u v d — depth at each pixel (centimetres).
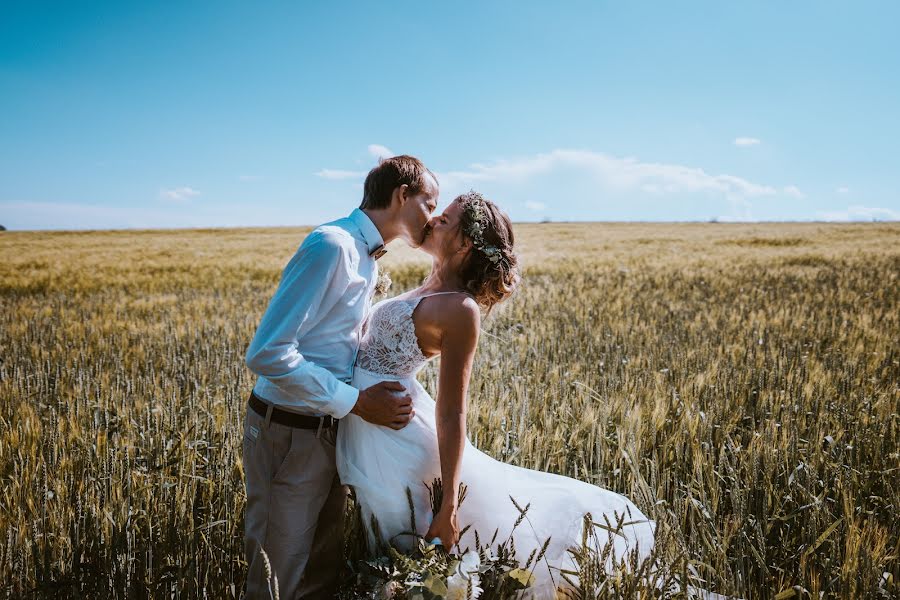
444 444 185
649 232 4384
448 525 187
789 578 208
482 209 193
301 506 190
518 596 196
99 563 195
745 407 359
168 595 198
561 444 288
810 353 494
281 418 189
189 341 572
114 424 310
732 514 235
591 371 427
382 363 196
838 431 297
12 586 192
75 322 698
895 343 522
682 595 178
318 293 175
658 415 312
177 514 221
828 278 1169
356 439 200
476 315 185
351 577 210
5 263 1844
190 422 303
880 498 241
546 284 1061
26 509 231
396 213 194
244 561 217
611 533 198
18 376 403
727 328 596
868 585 184
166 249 2728
